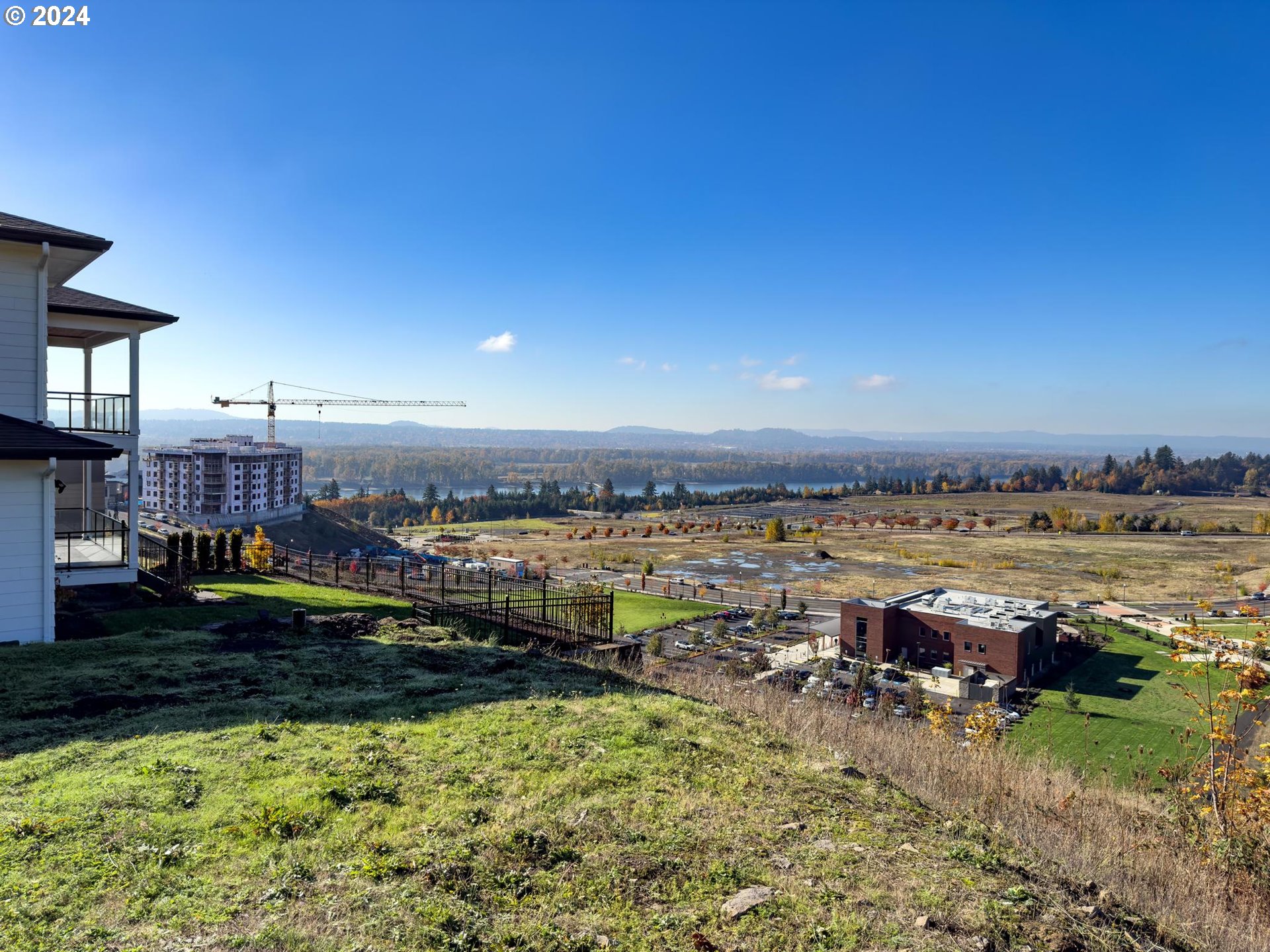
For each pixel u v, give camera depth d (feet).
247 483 340.80
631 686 36.52
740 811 22.02
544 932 15.46
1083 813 29.12
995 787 29.58
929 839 21.88
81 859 16.66
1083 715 123.13
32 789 19.97
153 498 344.28
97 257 43.16
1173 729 111.75
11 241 40.01
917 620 165.99
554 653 43.68
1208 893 22.58
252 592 57.62
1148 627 200.95
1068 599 245.86
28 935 14.06
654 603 219.61
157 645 35.88
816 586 268.41
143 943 14.12
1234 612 218.59
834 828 21.58
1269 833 27.25
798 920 16.53
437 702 30.04
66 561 45.06
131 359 49.34
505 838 19.01
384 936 14.85
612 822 20.44
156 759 22.17
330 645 38.22
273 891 16.07
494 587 62.13
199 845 17.78
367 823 19.39
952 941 16.26
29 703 26.73
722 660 154.10
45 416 42.22
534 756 24.68
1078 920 18.03
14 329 41.11
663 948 15.31
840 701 74.33
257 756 22.97
